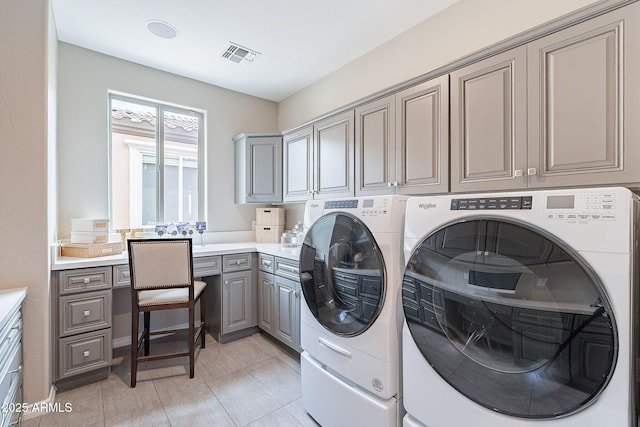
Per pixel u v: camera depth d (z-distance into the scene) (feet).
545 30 4.34
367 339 4.46
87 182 8.20
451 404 3.47
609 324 2.48
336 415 4.89
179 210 10.09
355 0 6.42
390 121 6.59
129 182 9.18
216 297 8.95
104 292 6.79
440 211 3.72
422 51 7.19
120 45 8.13
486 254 3.24
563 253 2.73
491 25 6.01
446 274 3.58
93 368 6.61
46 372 5.72
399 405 4.26
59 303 6.24
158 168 9.66
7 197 5.41
